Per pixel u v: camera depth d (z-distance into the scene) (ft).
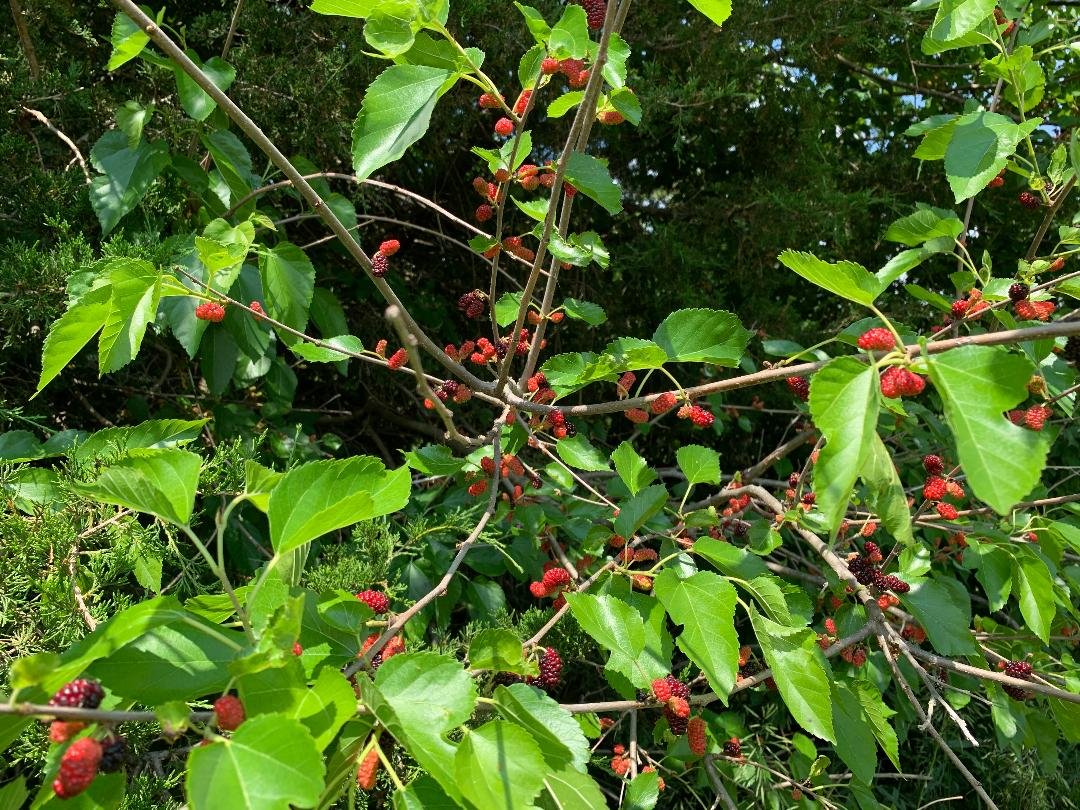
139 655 3.73
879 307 13.97
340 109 10.85
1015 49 7.95
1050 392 7.88
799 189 14.03
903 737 10.03
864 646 8.66
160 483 3.95
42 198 8.29
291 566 4.74
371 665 4.44
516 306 7.80
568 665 9.11
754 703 10.49
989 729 12.01
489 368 7.60
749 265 13.83
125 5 4.66
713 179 15.21
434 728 3.80
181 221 8.98
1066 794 12.43
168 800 5.16
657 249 12.86
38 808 3.38
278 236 10.09
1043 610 7.02
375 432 12.35
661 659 5.80
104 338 5.78
